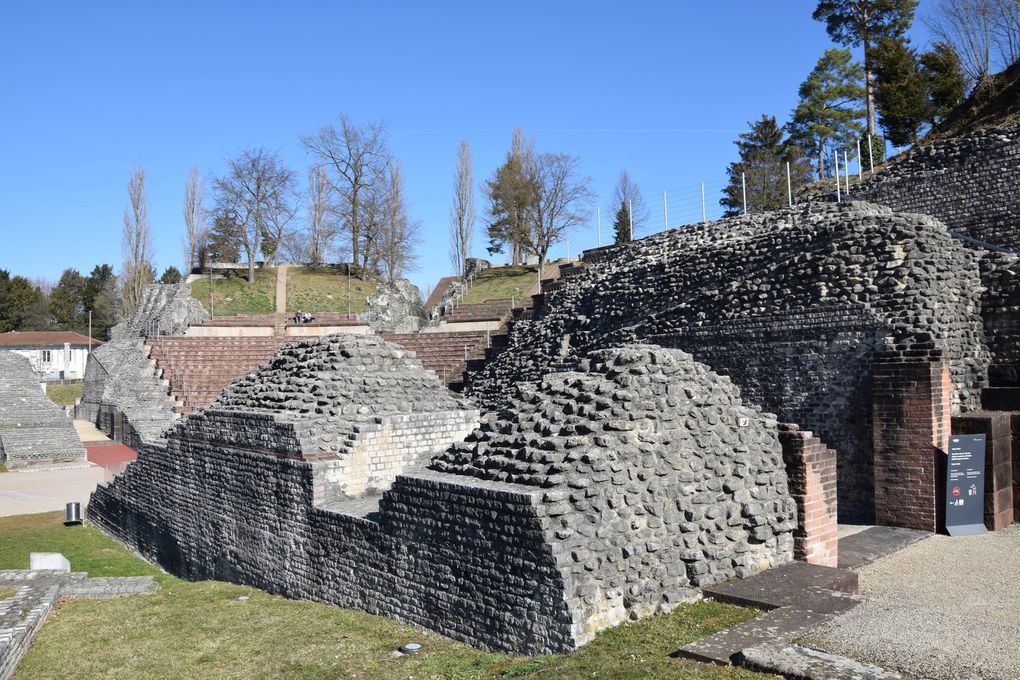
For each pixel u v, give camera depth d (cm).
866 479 1838
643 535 1023
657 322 2462
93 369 5203
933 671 781
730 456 1154
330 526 1365
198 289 6712
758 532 1133
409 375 1842
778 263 2280
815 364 1966
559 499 959
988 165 2666
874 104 5231
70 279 10800
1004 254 1991
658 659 864
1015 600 1160
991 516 1667
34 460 3656
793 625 918
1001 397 1836
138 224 7888
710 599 1048
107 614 1355
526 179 6944
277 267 7488
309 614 1281
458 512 1075
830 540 1257
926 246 1889
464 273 7038
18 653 1100
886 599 1037
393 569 1200
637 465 1045
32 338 8412
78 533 2355
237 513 1669
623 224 6838
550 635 936
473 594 1047
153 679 1025
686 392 1166
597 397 1109
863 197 3041
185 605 1409
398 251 7425
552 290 3862
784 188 6059
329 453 1509
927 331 1759
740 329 2162
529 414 1170
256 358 4456
